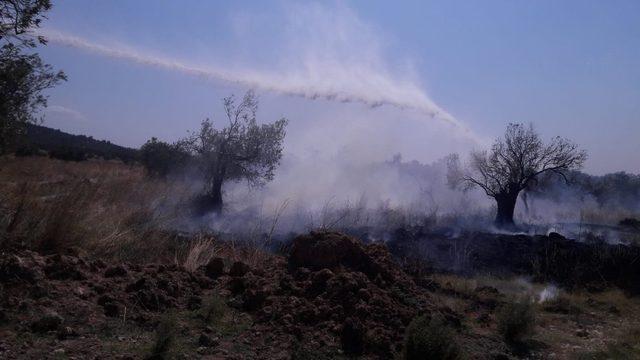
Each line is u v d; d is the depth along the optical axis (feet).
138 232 34.17
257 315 22.82
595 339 28.76
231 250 37.78
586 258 46.78
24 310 19.30
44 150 122.42
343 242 27.58
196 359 18.42
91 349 17.71
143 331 19.77
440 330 20.79
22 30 28.73
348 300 23.58
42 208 29.58
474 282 38.86
